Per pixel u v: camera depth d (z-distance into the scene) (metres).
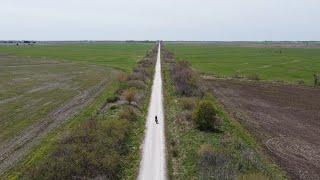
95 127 45.72
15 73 114.12
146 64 126.06
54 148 40.22
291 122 60.84
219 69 128.75
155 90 79.38
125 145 42.94
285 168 41.09
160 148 42.78
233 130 52.44
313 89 91.25
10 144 46.59
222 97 79.12
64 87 89.31
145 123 53.38
